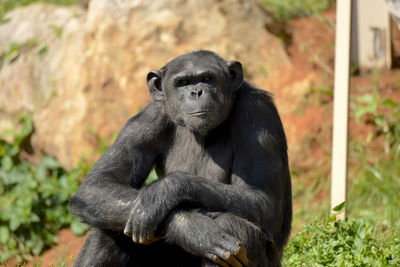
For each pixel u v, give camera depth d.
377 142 31.16
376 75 34.50
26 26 38.94
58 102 35.09
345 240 19.64
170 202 15.98
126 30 35.25
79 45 35.75
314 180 30.31
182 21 35.31
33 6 40.38
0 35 39.28
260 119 17.84
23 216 31.06
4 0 43.88
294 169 30.89
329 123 31.78
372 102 31.66
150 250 18.53
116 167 18.41
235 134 18.00
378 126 31.58
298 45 36.22
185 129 18.86
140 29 35.09
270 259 17.52
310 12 39.41
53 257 29.64
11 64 37.38
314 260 19.19
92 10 36.50
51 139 34.59
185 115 17.48
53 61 36.31
